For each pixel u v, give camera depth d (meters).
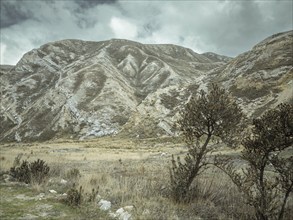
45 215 7.64
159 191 10.15
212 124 9.86
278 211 8.27
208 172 13.27
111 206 8.57
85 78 134.75
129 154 39.31
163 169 17.47
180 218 7.64
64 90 129.62
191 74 176.62
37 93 150.25
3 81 169.75
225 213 8.27
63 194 9.96
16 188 10.83
